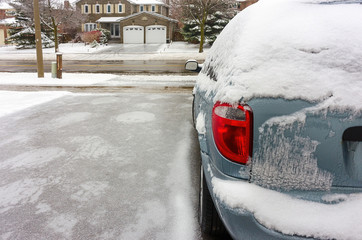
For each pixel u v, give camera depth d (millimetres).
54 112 6133
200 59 25500
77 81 11312
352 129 1437
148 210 2605
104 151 4004
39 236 2258
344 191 1466
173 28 45219
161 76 13414
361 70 1517
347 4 1781
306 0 1874
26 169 3439
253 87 1556
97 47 36094
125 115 5910
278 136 1492
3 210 2598
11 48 39469
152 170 3422
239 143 1559
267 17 1827
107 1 45750
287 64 1580
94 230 2330
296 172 1481
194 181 3156
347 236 1338
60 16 32938
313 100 1469
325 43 1597
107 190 2955
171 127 5117
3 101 7148
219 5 30656
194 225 2395
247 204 1457
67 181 3148
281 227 1380
